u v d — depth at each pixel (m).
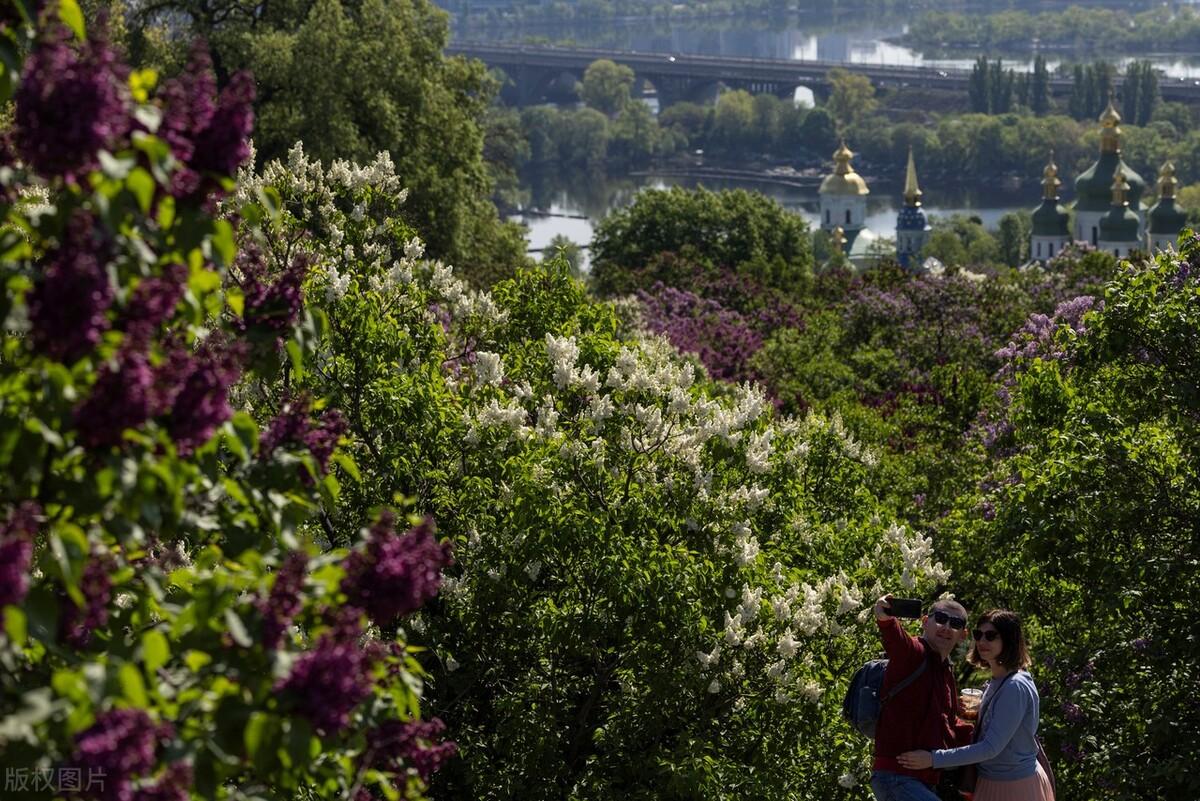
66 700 5.60
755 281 62.03
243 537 7.22
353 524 14.45
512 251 57.62
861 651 13.68
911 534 16.27
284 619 6.21
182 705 6.22
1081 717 16.05
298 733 5.99
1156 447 15.58
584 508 13.24
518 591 13.93
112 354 6.00
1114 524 15.54
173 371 6.12
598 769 13.67
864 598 14.10
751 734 13.48
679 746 12.87
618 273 63.84
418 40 55.12
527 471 13.39
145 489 6.20
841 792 13.69
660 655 13.25
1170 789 15.02
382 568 6.52
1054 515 15.85
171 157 5.96
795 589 13.41
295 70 50.38
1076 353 16.44
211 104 6.34
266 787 7.03
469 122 55.12
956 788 11.45
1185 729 14.82
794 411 32.56
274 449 7.43
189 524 7.00
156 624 7.48
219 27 54.16
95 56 5.73
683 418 14.00
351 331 14.71
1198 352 15.27
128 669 5.58
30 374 6.04
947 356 46.00
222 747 6.12
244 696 6.15
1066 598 17.81
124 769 5.34
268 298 7.62
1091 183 158.25
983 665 11.28
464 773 14.01
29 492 6.26
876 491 26.12
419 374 14.88
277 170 17.23
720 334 46.47
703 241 78.62
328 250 16.72
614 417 13.63
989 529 17.92
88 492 6.24
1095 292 46.25
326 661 6.09
